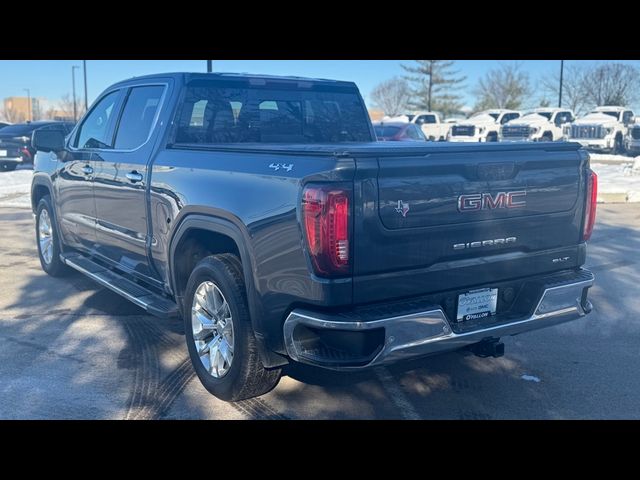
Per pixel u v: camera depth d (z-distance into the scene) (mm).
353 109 6254
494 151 3965
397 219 3600
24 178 18766
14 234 10398
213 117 5332
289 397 4496
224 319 4289
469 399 4508
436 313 3707
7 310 6379
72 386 4605
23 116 82750
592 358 5316
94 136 6211
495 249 4047
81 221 6332
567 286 4324
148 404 4344
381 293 3621
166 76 5375
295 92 5848
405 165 3596
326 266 3465
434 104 65125
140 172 5113
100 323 6000
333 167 3455
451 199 3783
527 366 5125
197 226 4387
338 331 3547
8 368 4922
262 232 3795
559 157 4293
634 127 27875
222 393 4270
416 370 5008
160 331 5793
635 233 10750
